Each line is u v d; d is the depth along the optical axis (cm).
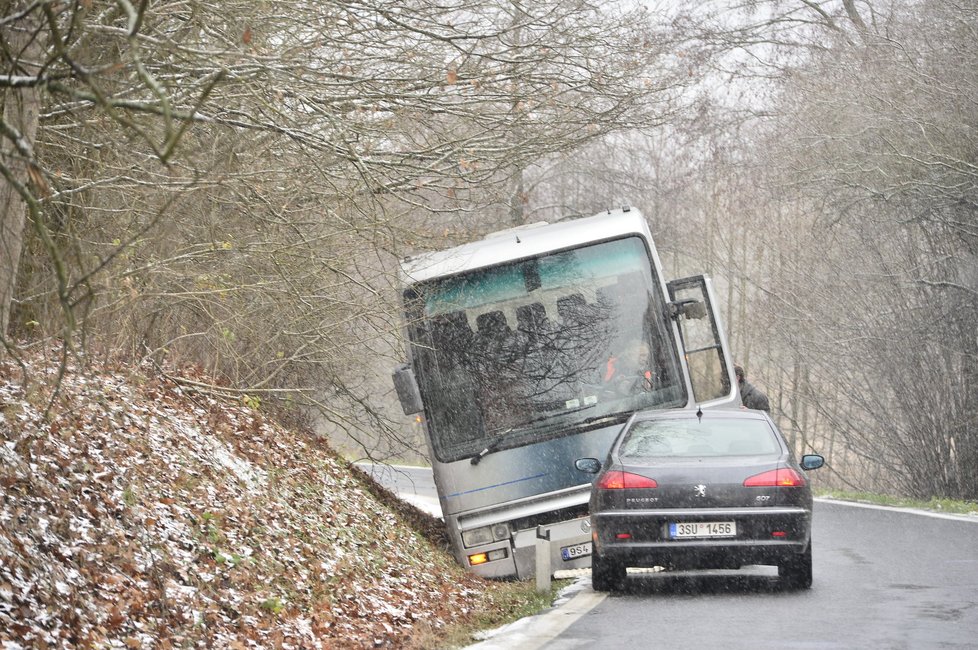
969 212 5000
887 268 5912
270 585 1902
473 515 2861
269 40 2177
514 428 2883
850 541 3088
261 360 2861
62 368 1307
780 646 1559
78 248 1217
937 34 5019
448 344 2906
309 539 2320
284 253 2364
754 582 2342
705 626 1769
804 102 5947
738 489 2147
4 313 1480
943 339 5672
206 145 2072
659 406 2895
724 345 2953
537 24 2572
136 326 2419
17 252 1477
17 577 1404
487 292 2927
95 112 1802
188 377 2903
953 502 4484
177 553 1802
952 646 1512
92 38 1442
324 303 2762
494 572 2861
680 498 2150
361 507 3002
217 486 2277
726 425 2311
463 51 2331
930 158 4728
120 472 1966
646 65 2858
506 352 2905
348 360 2978
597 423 2880
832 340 6309
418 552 2838
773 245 7962
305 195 2325
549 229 3002
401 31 2366
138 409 2366
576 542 2847
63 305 1012
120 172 1925
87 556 1591
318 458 3250
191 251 2125
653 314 2931
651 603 2078
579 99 2859
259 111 2034
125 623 1489
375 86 2372
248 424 3005
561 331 2917
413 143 2591
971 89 4731
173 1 1780
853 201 5256
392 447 3416
